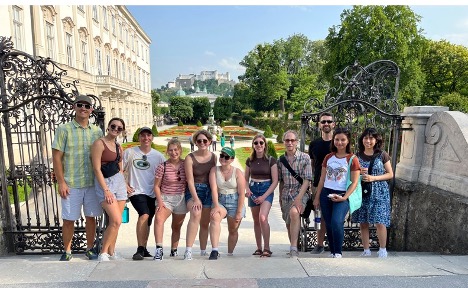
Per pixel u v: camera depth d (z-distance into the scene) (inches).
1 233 179.8
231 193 167.3
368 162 164.6
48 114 182.1
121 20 1459.2
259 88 2144.4
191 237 155.2
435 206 174.2
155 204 178.1
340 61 1077.1
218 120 2645.2
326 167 161.9
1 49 175.6
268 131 1396.4
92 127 161.9
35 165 185.3
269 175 172.7
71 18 871.1
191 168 161.5
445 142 179.0
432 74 1242.0
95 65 1086.4
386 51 1013.2
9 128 181.2
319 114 203.0
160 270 118.8
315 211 184.9
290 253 166.2
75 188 156.7
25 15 621.9
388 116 202.5
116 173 157.8
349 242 201.6
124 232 281.1
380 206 161.8
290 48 2054.6
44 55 705.0
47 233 187.6
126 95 1405.0
